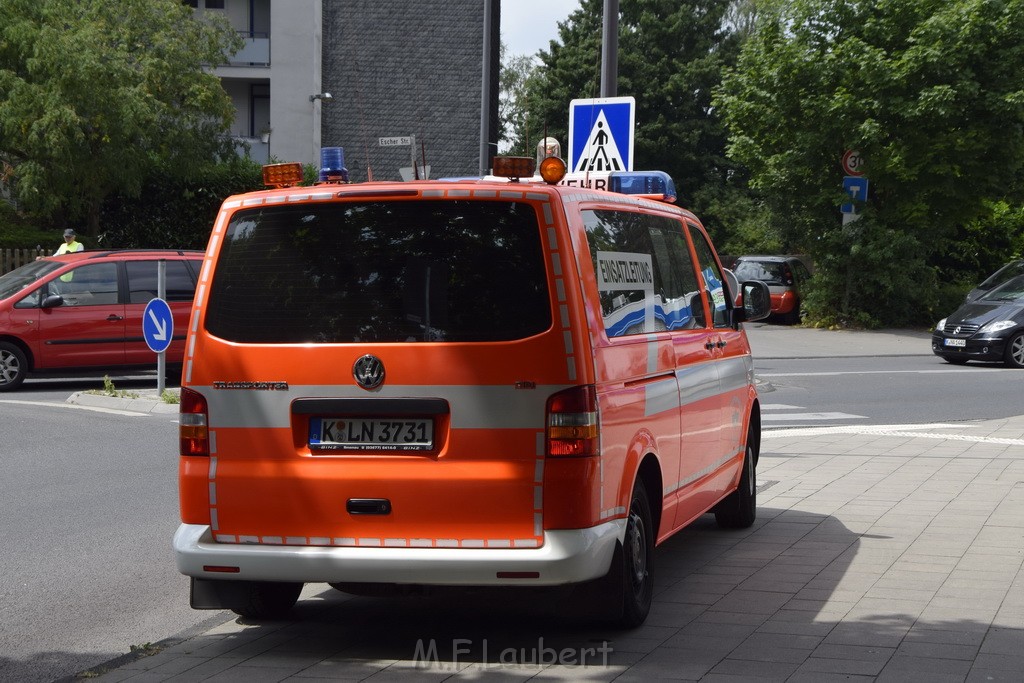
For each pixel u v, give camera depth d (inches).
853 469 498.6
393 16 1845.5
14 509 417.7
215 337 251.0
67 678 239.8
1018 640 253.0
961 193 1337.4
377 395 240.8
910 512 403.2
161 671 241.9
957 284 1541.6
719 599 292.7
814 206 1398.9
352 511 241.3
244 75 1843.0
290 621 282.8
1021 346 1003.9
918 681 225.9
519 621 278.5
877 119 1322.6
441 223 244.1
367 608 294.4
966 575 312.5
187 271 844.0
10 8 1310.3
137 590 313.9
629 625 264.4
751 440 387.5
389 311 243.1
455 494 237.3
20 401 745.0
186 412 252.1
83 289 812.0
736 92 1437.0
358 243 246.5
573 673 235.3
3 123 1290.6
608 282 258.8
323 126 1831.9
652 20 2490.2
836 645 251.0
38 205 1353.3
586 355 238.2
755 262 1501.0
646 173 347.9
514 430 236.4
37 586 317.4
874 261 1348.4
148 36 1428.4
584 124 558.9
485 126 788.6
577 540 234.8
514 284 239.8
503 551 235.1
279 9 1815.9
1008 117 1286.9
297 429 245.6
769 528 381.4
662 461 281.7
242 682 233.5
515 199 242.5
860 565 326.0
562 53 2427.4
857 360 1087.6
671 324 300.8
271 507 245.4
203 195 1537.9
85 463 515.2
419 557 236.5
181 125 1417.3
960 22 1272.1
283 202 251.1
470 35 1822.1
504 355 237.3
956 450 552.4
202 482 249.8
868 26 1332.4
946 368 1003.3
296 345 245.4
